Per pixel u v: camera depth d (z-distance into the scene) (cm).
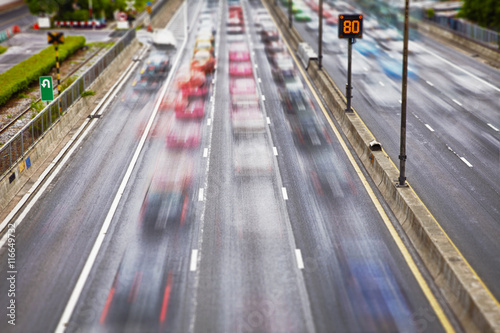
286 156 3050
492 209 2405
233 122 3650
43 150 3028
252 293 1822
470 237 2177
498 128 3466
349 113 3503
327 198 2530
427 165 2872
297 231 2230
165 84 4625
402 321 1667
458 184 2652
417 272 1930
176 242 2155
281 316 1702
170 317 1705
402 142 2402
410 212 2198
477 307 1580
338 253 2061
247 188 2645
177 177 2781
